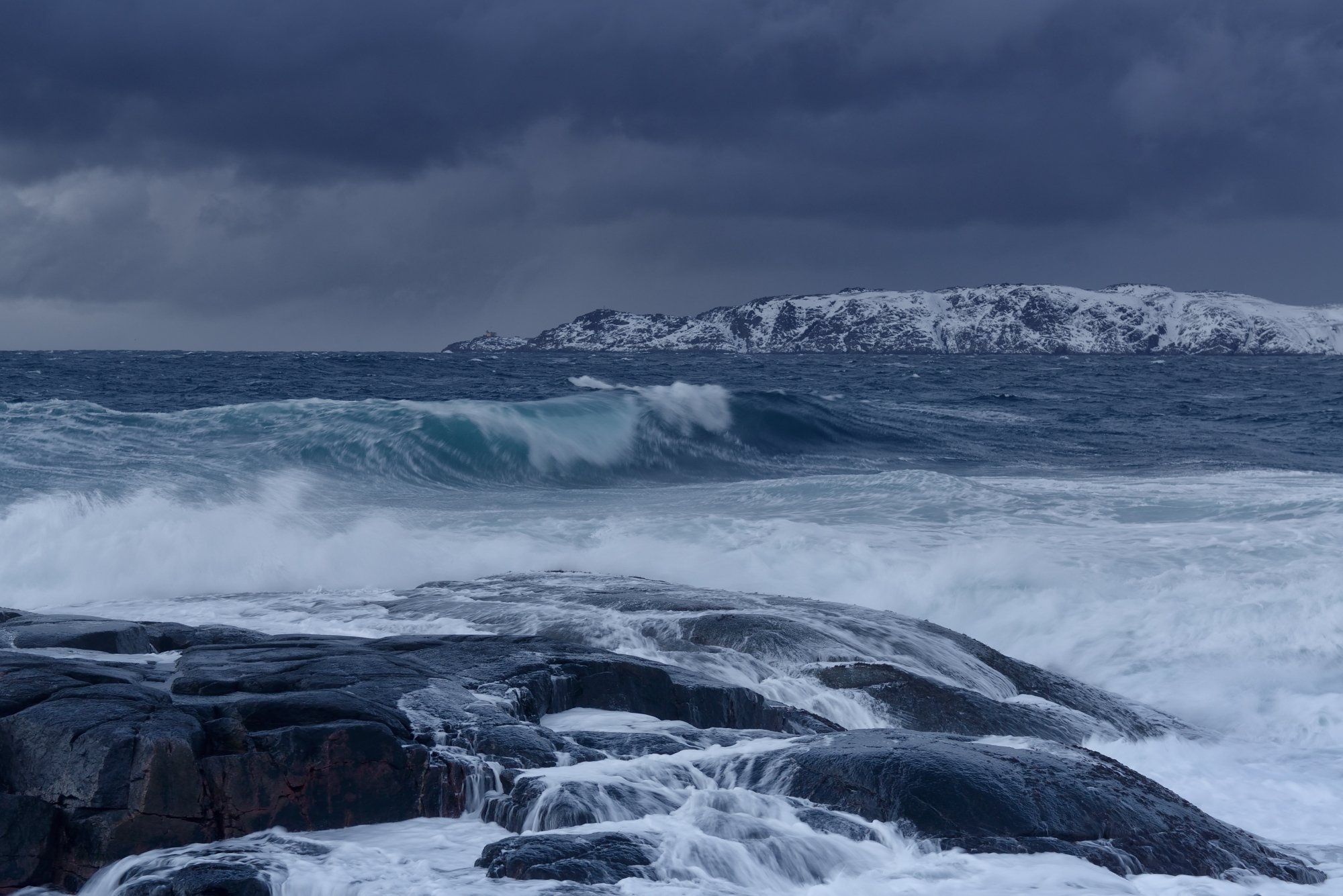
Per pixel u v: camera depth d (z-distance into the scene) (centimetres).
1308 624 1282
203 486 1847
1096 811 653
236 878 544
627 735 750
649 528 1672
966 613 1355
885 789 652
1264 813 831
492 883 545
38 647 870
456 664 848
